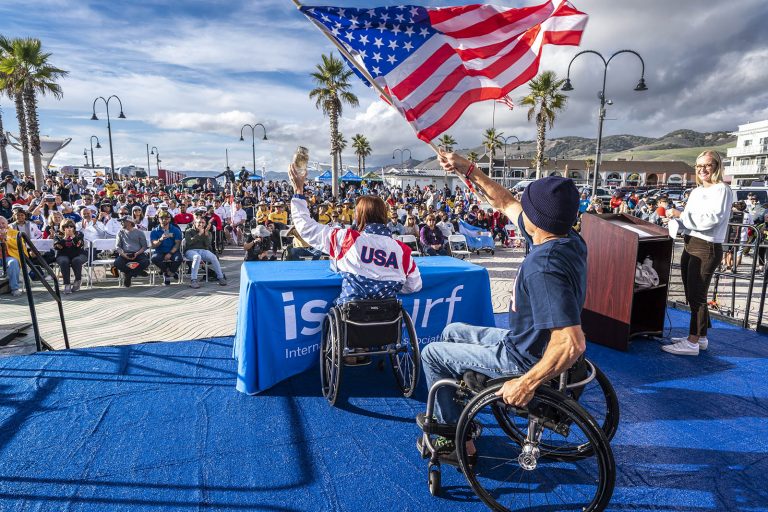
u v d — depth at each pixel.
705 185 4.01
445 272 3.75
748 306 5.03
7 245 7.59
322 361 3.27
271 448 2.65
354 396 3.34
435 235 11.36
